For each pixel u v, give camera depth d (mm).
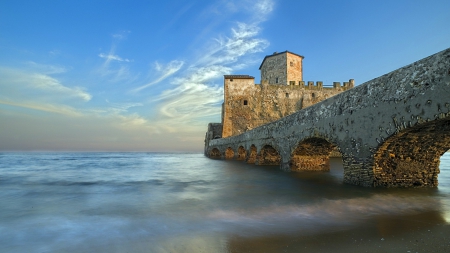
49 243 5430
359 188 10578
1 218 7309
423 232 5828
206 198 9852
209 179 16359
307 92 50312
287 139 18188
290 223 6578
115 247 5164
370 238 5477
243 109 48812
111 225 6559
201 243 5285
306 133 15359
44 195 11008
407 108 8516
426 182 10867
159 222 6754
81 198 10250
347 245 5094
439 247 4945
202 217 7184
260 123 48281
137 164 37406
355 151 11156
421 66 8070
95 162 44594
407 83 8555
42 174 21359
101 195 10844
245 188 12273
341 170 19188
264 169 21109
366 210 7758
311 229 6102
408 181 10641
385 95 9492
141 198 10047
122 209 8234
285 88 50000
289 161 17875
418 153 10469
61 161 48938
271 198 9688
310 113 14930
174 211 7875
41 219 7188
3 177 18906
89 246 5238
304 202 8867
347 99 11688
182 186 13344
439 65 7465
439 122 7777
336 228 6164
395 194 9531
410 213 7434
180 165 32938
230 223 6617
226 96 49188
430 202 8555
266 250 4891
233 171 21219
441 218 6926
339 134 12188
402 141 9703
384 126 9516
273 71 53344
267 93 49531
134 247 5152
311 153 18094
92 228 6348
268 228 6195
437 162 10961
